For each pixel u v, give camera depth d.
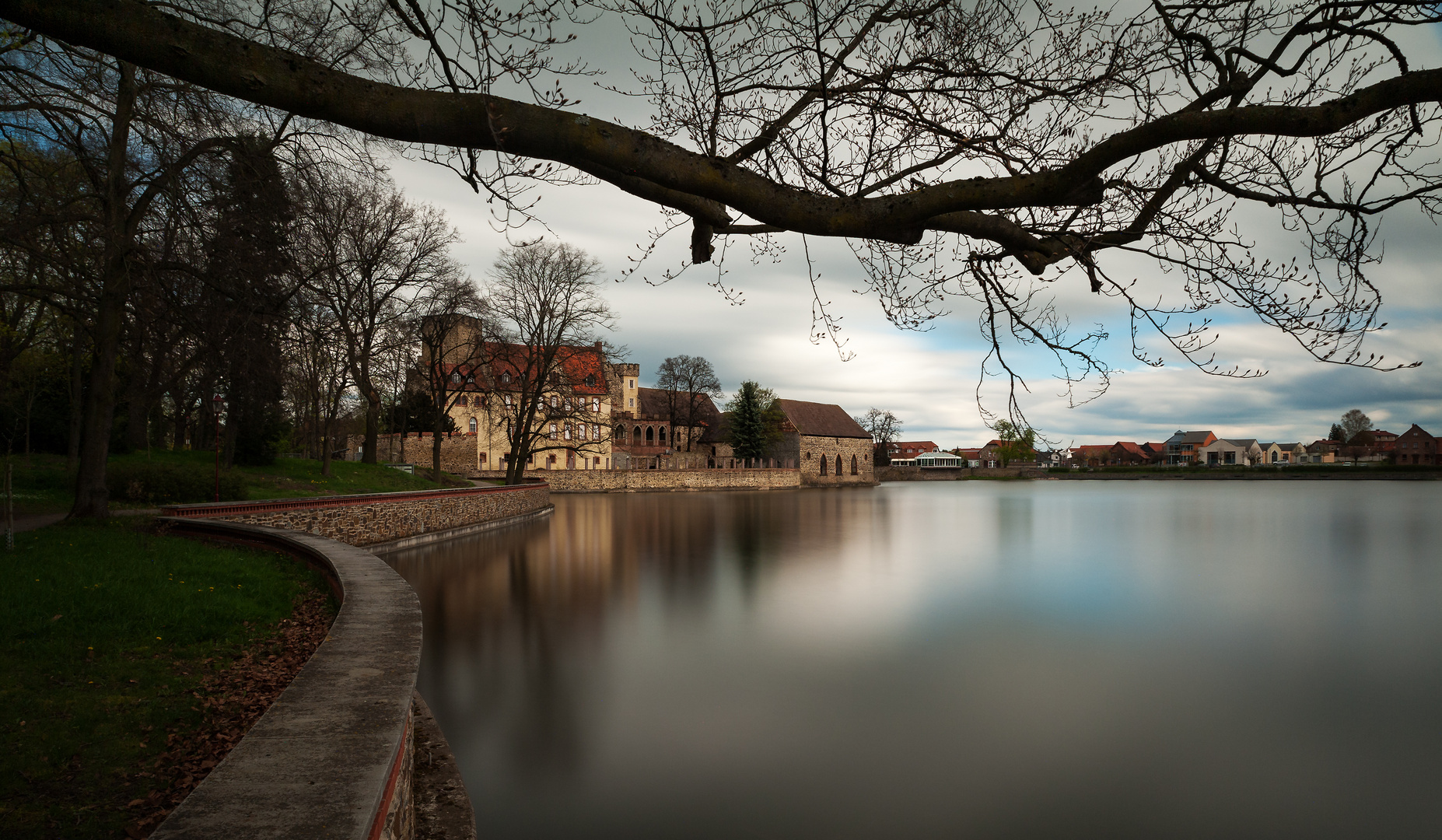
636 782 8.11
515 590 18.09
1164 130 3.12
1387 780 8.56
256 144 11.10
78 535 11.70
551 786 7.98
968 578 22.25
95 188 13.50
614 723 9.74
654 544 28.42
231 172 11.32
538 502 41.38
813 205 3.31
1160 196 3.97
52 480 20.86
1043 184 3.25
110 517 14.10
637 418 90.38
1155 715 10.53
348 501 20.50
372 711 4.26
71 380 25.27
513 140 3.10
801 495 74.81
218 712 5.89
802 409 100.44
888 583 21.03
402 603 7.54
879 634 14.83
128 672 6.42
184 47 2.79
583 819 7.29
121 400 17.89
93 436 13.97
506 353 40.22
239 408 19.16
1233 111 3.10
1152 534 36.50
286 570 11.77
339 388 30.20
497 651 12.81
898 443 163.00
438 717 9.77
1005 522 43.69
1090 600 18.88
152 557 10.51
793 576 21.66
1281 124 3.07
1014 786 8.30
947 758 8.94
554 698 10.54
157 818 4.22
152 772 4.82
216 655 7.23
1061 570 24.08
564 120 3.09
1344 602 19.06
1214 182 4.04
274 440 29.52
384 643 5.84
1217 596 19.80
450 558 22.72
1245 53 3.88
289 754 3.62
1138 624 16.30
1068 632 15.41
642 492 71.31
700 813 7.48
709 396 84.56
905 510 53.19
